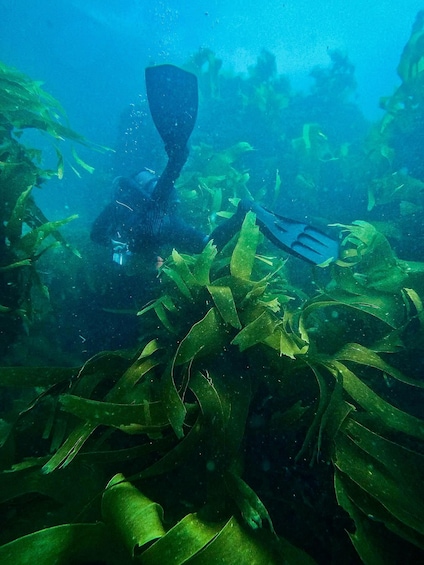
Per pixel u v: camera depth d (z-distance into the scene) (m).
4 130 2.44
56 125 2.51
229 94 6.65
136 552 1.14
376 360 1.72
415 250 2.97
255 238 1.89
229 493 1.29
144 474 1.32
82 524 1.16
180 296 1.95
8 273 2.09
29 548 1.07
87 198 7.99
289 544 1.27
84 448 1.56
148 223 2.86
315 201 4.32
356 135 6.57
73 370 1.66
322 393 1.51
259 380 1.70
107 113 19.83
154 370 1.72
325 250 2.47
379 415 1.54
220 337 1.65
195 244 2.94
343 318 2.06
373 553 1.22
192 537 1.11
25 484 1.38
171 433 1.46
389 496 1.31
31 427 1.72
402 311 1.96
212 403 1.49
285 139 5.91
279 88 6.80
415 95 3.88
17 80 2.63
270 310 1.78
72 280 3.40
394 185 3.45
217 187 4.34
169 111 2.57
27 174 2.36
